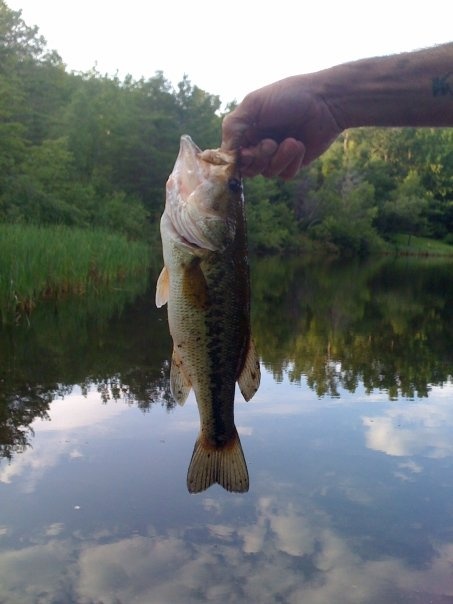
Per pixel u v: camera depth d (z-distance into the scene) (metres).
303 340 2.20
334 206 11.53
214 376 0.64
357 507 0.96
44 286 2.89
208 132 9.07
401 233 13.17
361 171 13.00
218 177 0.63
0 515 0.92
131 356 1.82
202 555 0.84
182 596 0.75
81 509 0.94
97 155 8.41
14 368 1.65
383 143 14.18
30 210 5.59
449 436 1.24
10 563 0.81
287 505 0.96
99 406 1.36
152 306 2.88
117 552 0.84
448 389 1.56
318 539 0.88
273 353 1.96
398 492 1.00
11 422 1.26
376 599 0.76
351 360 1.88
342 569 0.81
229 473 0.64
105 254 3.69
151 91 8.88
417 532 0.90
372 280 5.30
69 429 1.23
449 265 8.83
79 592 0.76
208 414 0.64
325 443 1.19
